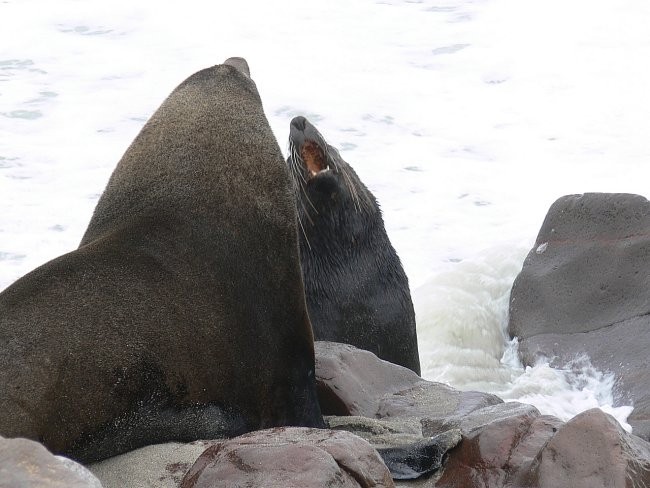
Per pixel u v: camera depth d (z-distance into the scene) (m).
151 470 18.41
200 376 20.22
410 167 57.09
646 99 67.25
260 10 82.31
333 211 31.62
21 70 68.12
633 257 41.28
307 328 22.50
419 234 49.75
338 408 24.36
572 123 63.91
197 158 22.59
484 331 42.25
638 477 17.36
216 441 19.77
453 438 19.39
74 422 18.25
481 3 85.81
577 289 41.59
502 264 45.03
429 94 67.56
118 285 19.69
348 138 60.28
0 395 17.53
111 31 76.44
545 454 17.80
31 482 12.76
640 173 57.09
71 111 61.78
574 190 55.00
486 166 57.81
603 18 81.25
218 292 21.08
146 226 21.38
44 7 80.88
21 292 18.75
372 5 84.94
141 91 65.44
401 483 18.94
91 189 51.62
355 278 32.31
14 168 53.50
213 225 21.86
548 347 40.06
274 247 22.44
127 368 18.92
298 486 15.20
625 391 36.25
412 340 33.97
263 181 22.86
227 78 24.09
